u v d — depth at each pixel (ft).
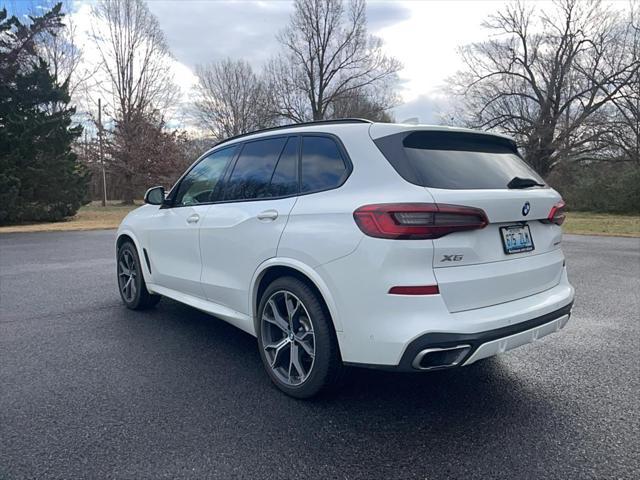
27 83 64.18
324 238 9.73
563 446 8.85
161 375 12.09
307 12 139.03
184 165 132.26
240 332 15.65
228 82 165.78
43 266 28.94
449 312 8.87
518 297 10.04
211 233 13.16
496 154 11.46
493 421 9.80
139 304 17.83
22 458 8.39
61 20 82.53
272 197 11.59
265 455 8.52
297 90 144.97
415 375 12.21
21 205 63.21
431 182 9.28
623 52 99.55
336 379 10.25
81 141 120.98
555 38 107.76
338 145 10.57
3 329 15.84
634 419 9.89
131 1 129.90
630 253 35.40
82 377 11.91
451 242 8.95
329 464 8.27
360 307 9.17
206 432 9.30
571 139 104.32
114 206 115.55
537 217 10.52
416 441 9.02
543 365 12.90
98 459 8.38
